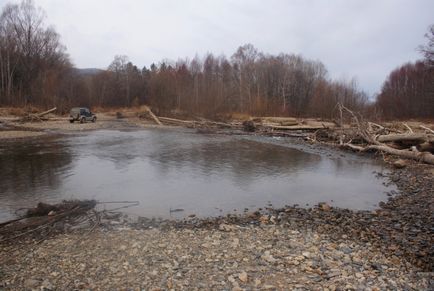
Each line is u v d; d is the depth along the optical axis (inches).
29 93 2508.6
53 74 2696.9
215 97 2081.7
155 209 430.0
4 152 841.5
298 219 388.5
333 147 1046.4
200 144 1079.6
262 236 329.4
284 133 1409.9
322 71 3078.2
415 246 305.6
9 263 267.0
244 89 2635.3
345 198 495.8
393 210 429.4
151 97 2503.7
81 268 257.4
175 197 486.3
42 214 394.0
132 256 278.8
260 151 948.0
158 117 2069.4
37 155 805.9
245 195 504.1
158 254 283.1
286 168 714.8
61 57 3161.9
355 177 639.1
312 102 2456.9
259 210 431.5
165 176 617.9
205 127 1754.4
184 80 2603.3
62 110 2271.2
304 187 558.6
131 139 1180.5
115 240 314.5
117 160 765.3
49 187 524.1
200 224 370.0
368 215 407.8
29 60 2694.4
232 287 231.9
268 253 286.7
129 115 2534.5
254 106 2295.8
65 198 468.1
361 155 908.0
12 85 2495.1
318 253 288.4
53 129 1480.1
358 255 285.0
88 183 554.9
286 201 478.3
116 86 3326.8
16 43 2662.4
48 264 264.5
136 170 663.1
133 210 423.5
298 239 321.7
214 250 292.8
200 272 252.4
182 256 279.6
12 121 1708.9
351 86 2716.5
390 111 2524.6
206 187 546.0
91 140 1125.7
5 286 230.7
